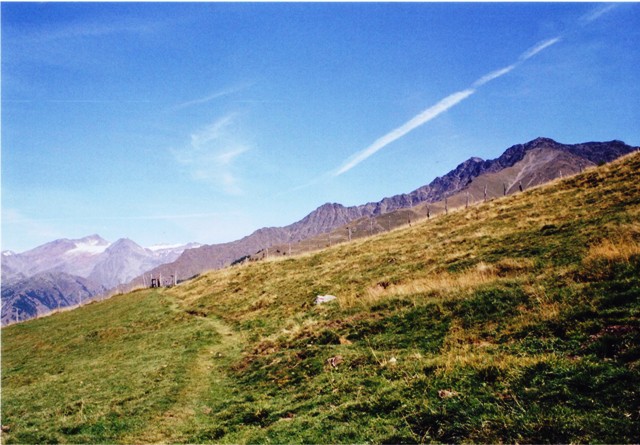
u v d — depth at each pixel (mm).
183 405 17469
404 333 17969
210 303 44000
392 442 9602
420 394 11258
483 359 12227
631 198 29156
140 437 14672
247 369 20875
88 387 21500
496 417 9086
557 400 9070
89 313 51656
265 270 52469
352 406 12039
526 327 14047
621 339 10719
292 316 29969
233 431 13672
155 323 38344
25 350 36438
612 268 16078
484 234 34719
